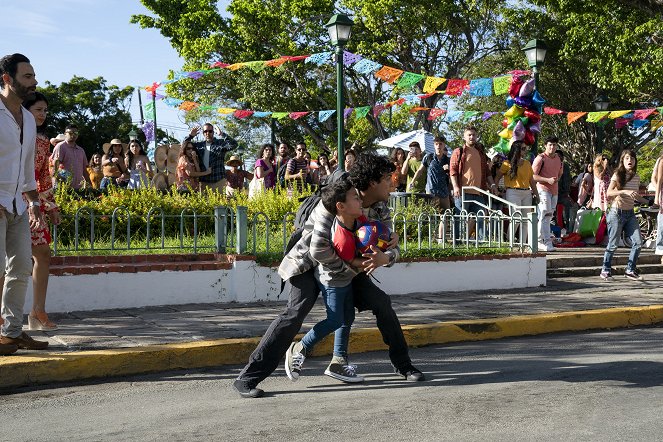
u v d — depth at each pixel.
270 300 9.19
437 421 4.66
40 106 6.67
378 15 30.61
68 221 10.68
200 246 9.49
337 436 4.38
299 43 32.91
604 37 22.81
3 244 5.66
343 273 5.41
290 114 17.42
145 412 4.97
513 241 10.85
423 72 33.06
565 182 15.14
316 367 6.34
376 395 5.36
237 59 33.16
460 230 10.92
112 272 8.46
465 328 7.50
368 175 5.32
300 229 5.45
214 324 7.46
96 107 46.97
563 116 32.59
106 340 6.60
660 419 4.67
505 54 33.31
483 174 12.00
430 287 10.08
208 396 5.40
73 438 4.41
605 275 11.43
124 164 15.23
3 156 5.61
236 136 37.19
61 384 5.76
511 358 6.60
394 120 34.38
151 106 19.45
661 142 34.12
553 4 24.11
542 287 10.62
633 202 11.26
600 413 4.81
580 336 7.78
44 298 7.07
